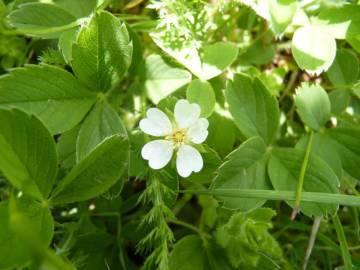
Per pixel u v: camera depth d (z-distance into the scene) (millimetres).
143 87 93
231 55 87
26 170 69
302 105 89
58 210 95
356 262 95
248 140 83
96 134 80
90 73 80
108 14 77
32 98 77
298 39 89
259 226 79
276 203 103
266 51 108
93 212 99
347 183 95
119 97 96
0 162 66
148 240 94
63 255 79
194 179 84
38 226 71
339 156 89
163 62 91
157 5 89
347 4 91
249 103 86
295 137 103
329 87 104
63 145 85
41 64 78
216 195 82
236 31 110
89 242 92
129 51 80
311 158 86
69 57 84
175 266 83
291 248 102
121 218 102
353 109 103
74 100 81
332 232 104
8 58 100
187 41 88
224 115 93
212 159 83
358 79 98
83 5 91
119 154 72
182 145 80
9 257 66
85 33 77
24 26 86
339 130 90
